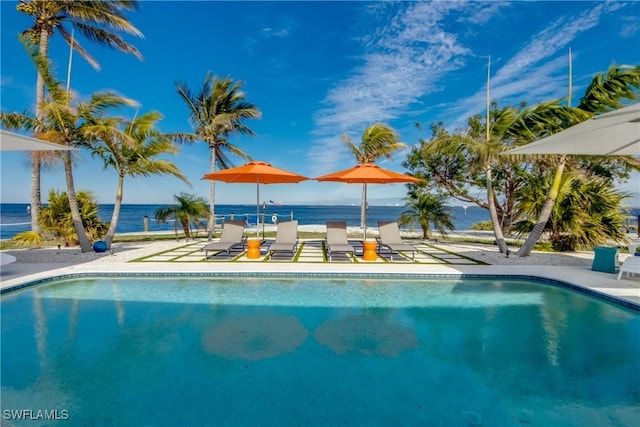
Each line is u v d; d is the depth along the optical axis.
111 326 4.34
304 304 5.27
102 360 3.45
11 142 4.89
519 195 10.87
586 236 9.44
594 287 5.71
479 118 12.64
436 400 2.81
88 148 8.74
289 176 9.16
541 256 8.95
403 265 7.55
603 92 7.12
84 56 12.35
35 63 7.87
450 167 13.10
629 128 4.25
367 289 6.07
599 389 2.98
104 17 11.15
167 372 3.23
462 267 7.32
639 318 4.70
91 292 5.81
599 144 5.04
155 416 2.57
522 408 2.70
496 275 6.70
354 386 3.02
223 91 14.08
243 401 2.77
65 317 4.64
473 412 2.65
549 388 2.99
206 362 3.43
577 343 3.93
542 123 7.65
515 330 4.29
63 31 11.64
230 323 4.48
